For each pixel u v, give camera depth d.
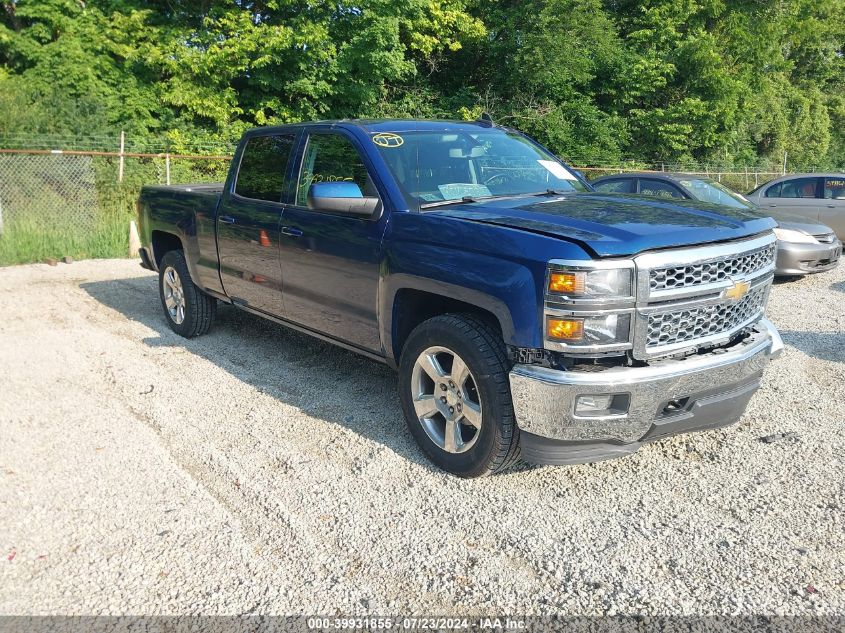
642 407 3.29
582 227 3.38
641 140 28.30
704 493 3.68
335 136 4.70
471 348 3.55
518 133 5.34
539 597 2.86
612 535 3.29
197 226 6.02
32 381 5.38
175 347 6.32
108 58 19.77
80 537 3.28
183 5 21.58
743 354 3.55
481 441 3.60
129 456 4.11
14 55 19.38
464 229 3.64
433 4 22.25
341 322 4.58
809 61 38.34
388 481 3.81
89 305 8.07
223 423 4.60
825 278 9.95
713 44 27.34
